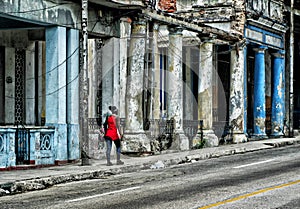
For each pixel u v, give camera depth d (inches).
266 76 1557.6
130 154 963.3
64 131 838.5
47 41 847.7
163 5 1178.0
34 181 645.3
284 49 1540.4
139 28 981.2
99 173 756.0
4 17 776.3
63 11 845.2
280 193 552.1
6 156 752.3
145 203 502.3
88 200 526.0
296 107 1755.7
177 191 574.6
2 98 949.8
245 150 1130.7
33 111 988.6
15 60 966.4
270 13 1445.6
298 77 1753.2
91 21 908.0
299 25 1665.8
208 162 916.0
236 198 523.2
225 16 1320.1
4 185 611.5
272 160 911.0
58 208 486.0
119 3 908.6
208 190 576.7
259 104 1423.5
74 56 864.3
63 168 784.9
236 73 1316.4
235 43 1301.7
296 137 1512.1
